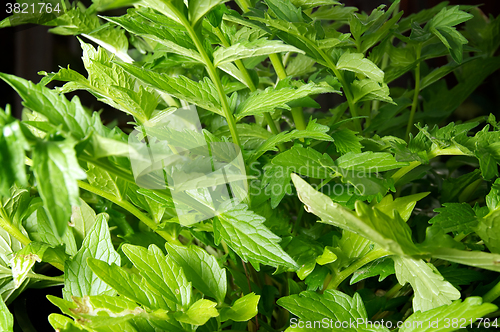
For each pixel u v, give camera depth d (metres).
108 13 0.46
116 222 0.44
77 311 0.32
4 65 0.78
